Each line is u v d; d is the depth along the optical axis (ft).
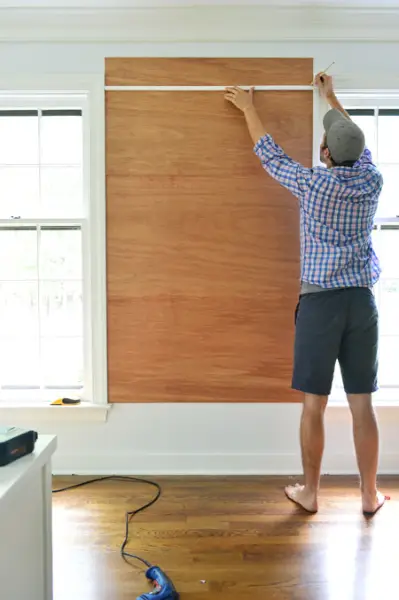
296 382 7.28
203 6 7.93
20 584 3.93
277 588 5.46
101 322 8.55
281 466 8.67
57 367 8.87
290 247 8.50
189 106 8.38
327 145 7.22
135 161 8.41
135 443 8.68
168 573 5.72
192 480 8.42
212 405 8.64
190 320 8.57
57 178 8.73
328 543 6.37
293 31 8.28
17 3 7.86
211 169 8.43
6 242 8.76
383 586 5.51
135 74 8.35
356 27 8.25
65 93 8.47
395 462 8.72
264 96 8.39
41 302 8.80
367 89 8.45
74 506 7.41
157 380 8.61
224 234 8.50
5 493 3.39
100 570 5.77
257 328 8.57
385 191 8.79
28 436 4.17
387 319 8.89
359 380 7.20
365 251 7.23
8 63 8.36
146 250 8.50
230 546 6.30
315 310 7.10
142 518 7.04
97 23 8.18
